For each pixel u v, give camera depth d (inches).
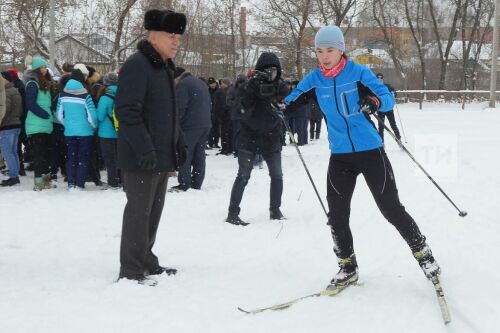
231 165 439.8
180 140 169.5
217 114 510.3
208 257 188.7
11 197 293.1
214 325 129.0
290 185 333.7
